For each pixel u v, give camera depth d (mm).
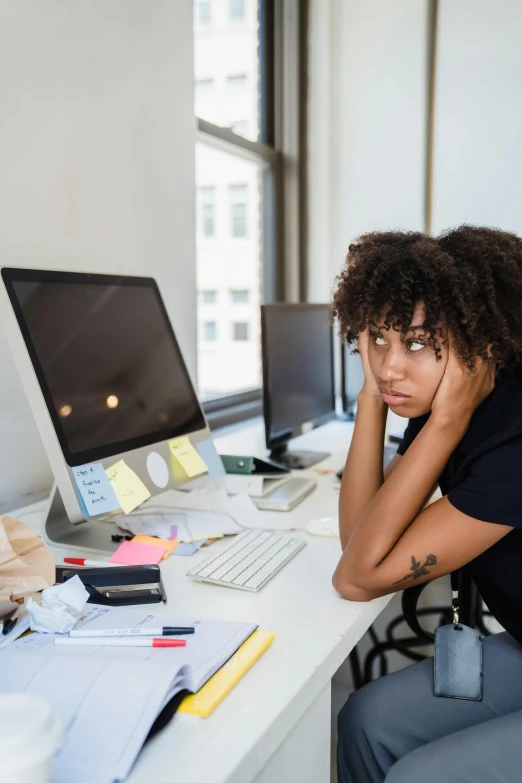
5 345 1397
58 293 1114
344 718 1018
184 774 556
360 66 2777
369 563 889
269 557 1051
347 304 992
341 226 2896
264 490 1432
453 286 869
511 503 840
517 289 889
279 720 644
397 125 2742
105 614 836
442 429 930
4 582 806
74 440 1051
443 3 2596
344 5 2770
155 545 1099
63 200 1523
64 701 606
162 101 1842
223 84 2447
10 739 421
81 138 1563
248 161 2764
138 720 584
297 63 2822
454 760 824
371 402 1101
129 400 1199
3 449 1413
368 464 1097
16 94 1383
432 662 1050
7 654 688
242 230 2752
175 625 799
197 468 1294
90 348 1149
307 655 760
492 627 1834
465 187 2648
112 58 1643
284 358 1714
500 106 2555
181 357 1387
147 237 1817
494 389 960
